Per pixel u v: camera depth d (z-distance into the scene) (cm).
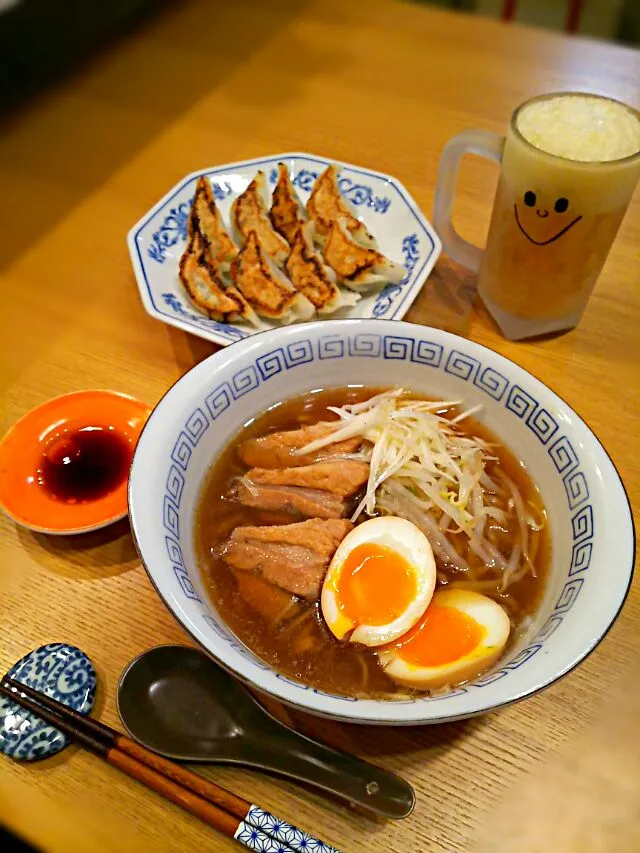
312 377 38
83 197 60
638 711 31
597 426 43
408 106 69
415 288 48
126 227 57
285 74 74
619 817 28
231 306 47
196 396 33
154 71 75
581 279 45
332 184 57
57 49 77
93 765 29
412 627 30
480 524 34
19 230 57
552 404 33
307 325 36
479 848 28
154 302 47
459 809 28
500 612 31
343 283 51
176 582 26
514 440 35
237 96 71
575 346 48
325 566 32
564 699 31
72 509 38
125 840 28
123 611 34
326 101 70
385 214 56
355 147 65
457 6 114
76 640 33
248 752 29
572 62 74
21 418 42
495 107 69
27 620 34
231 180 59
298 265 52
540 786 29
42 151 65
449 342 36
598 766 30
